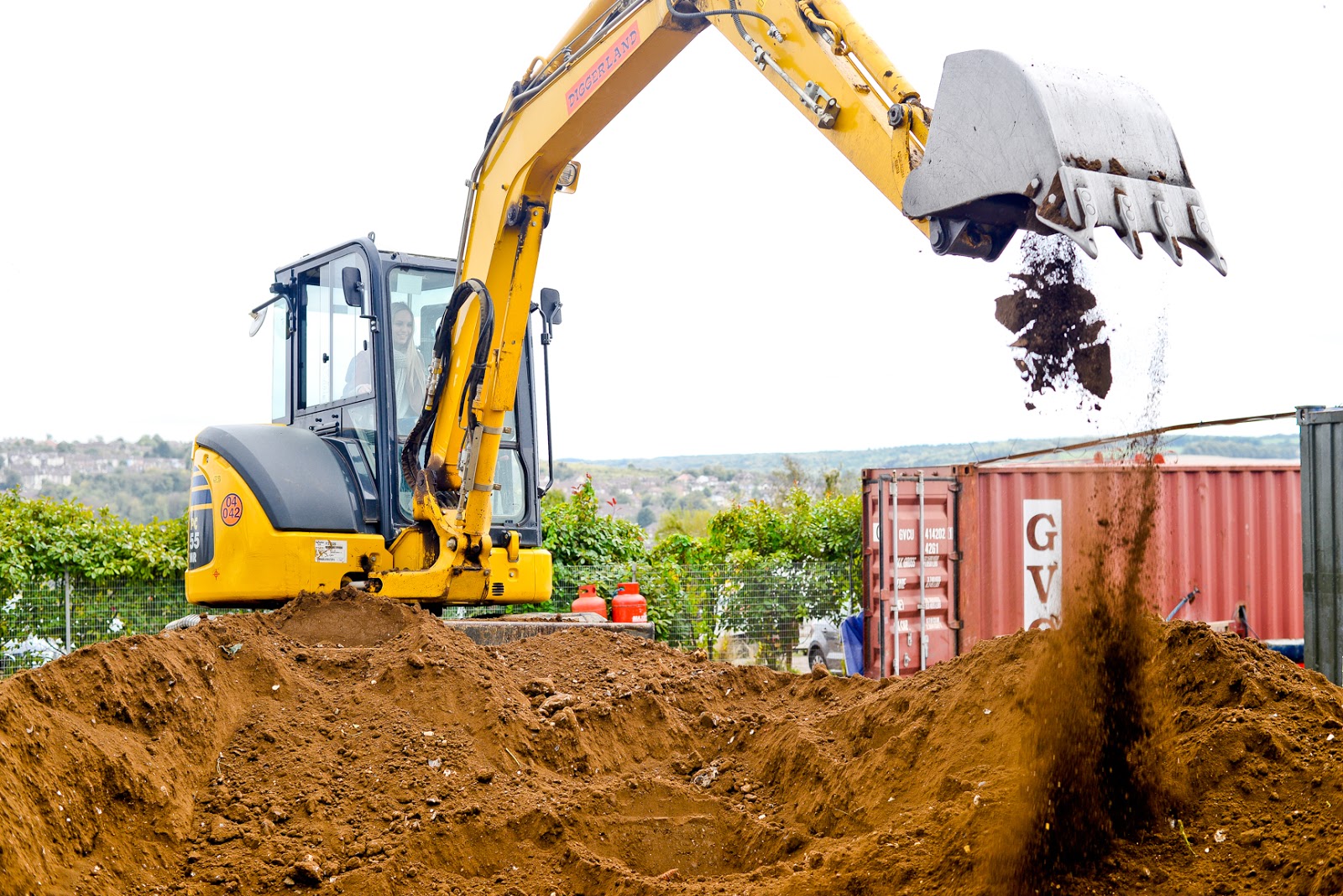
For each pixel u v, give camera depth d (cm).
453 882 365
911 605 1043
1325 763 315
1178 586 1036
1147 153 363
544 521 1266
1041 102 348
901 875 327
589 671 543
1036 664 396
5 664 1120
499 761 430
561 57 652
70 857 334
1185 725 351
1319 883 265
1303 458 718
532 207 675
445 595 678
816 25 464
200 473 725
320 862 363
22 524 1152
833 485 2103
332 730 435
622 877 365
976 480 1059
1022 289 395
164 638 436
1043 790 335
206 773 401
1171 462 1047
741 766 463
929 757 395
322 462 703
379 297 714
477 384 672
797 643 1334
